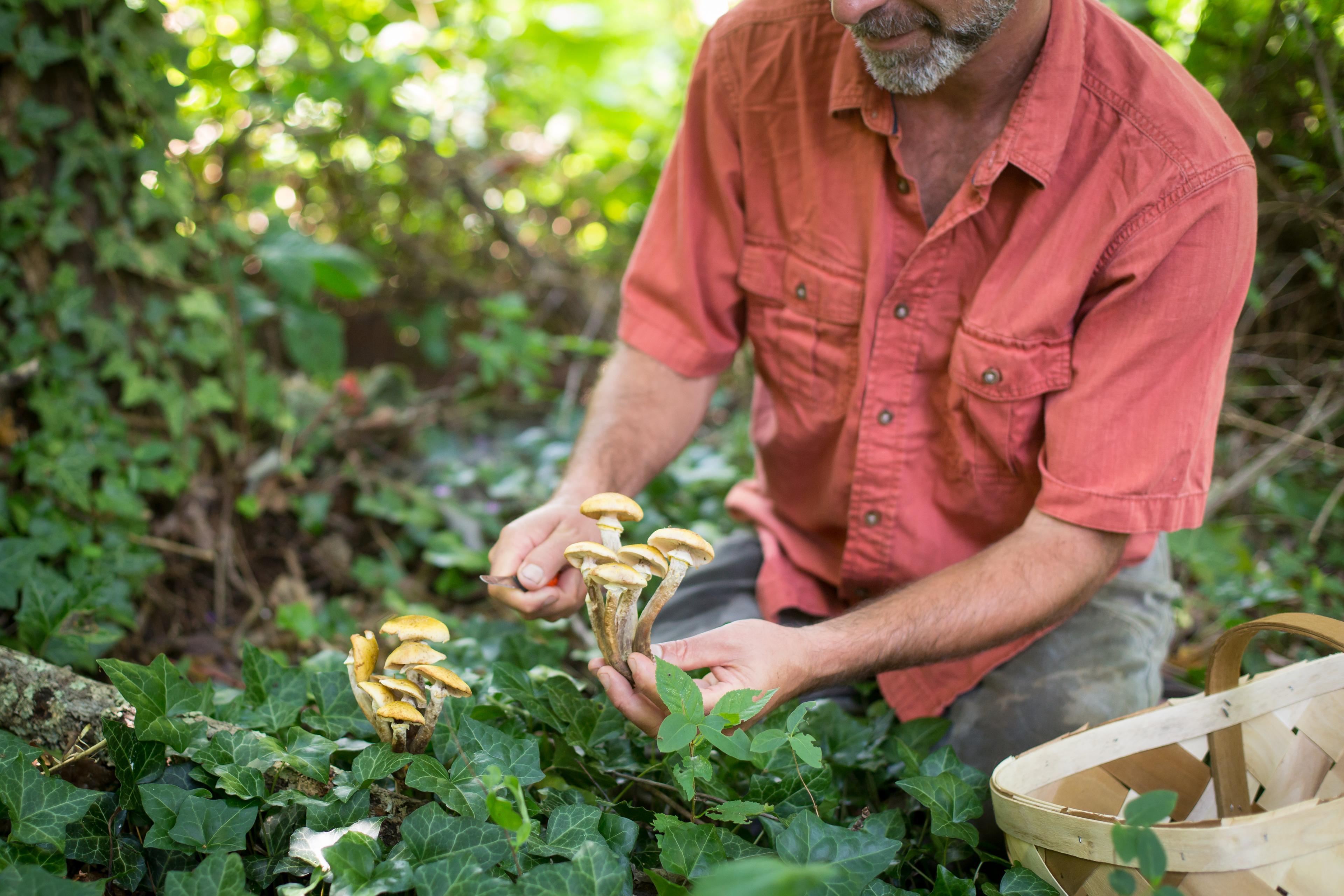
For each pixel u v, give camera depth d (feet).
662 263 7.91
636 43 19.27
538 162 17.75
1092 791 5.73
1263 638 10.03
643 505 12.44
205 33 13.79
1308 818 4.22
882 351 7.18
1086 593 6.42
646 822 5.76
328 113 14.66
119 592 8.89
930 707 7.65
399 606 10.55
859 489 7.50
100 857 4.88
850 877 4.70
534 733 6.48
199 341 10.99
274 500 11.41
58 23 9.46
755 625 5.37
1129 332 6.31
